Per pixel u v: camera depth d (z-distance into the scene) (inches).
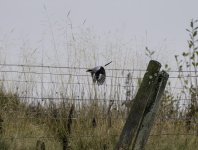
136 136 837.2
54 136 979.3
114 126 966.4
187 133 1003.3
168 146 948.6
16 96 1067.9
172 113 1026.7
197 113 1016.2
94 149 935.0
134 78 1015.0
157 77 833.5
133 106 836.0
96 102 991.0
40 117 1044.5
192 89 1042.7
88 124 965.2
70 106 1002.1
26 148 918.4
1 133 960.9
